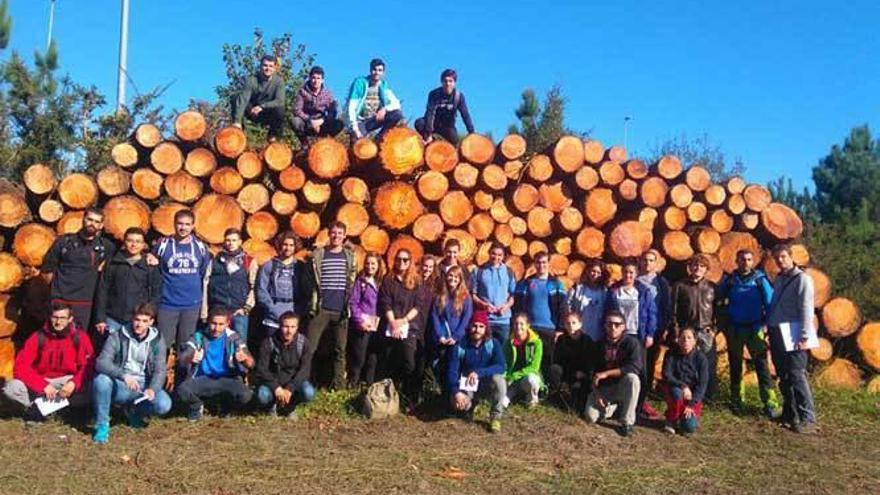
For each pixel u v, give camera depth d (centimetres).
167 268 740
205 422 716
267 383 723
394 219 880
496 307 827
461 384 742
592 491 594
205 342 718
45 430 673
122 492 548
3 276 779
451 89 978
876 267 1261
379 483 589
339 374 809
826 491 618
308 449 661
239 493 557
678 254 960
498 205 928
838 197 2758
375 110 995
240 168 848
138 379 676
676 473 644
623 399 752
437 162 894
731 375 862
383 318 806
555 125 2050
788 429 789
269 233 855
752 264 866
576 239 951
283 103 980
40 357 677
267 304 770
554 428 750
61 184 805
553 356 841
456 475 614
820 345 974
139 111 1284
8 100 1326
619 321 771
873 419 835
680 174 984
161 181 835
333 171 858
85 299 735
